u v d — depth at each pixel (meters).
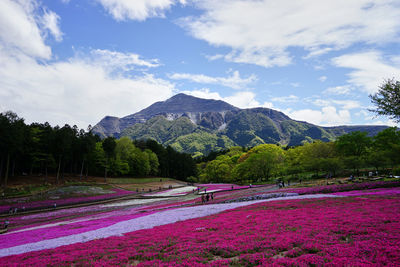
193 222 21.66
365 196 26.38
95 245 15.86
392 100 31.70
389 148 61.44
